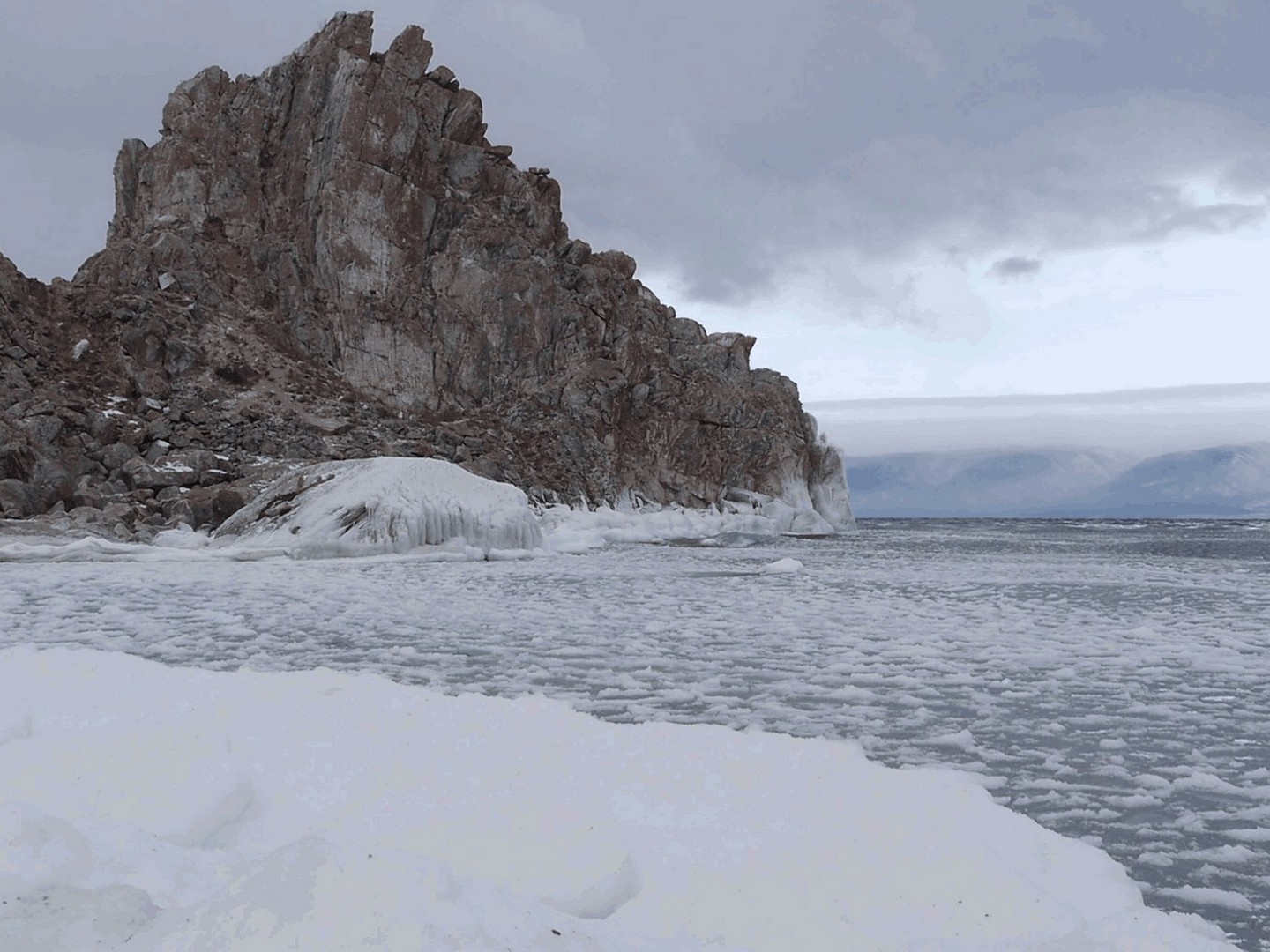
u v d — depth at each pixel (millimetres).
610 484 44156
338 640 11977
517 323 45125
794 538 45906
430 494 28375
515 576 22016
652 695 8828
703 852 4051
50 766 4516
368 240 42750
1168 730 7738
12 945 2602
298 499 28266
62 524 26219
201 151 44219
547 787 4719
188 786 4355
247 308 41000
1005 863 4008
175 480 30000
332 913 2545
